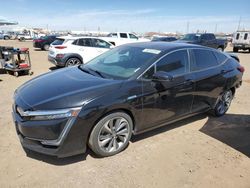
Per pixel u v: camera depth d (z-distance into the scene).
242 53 21.94
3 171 2.82
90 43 10.26
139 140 3.69
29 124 2.74
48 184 2.64
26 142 2.90
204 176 2.89
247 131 4.22
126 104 3.07
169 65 3.67
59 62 9.68
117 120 3.13
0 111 4.66
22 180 2.69
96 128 2.93
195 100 4.08
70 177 2.76
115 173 2.87
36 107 2.74
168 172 2.94
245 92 6.92
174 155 3.32
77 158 3.12
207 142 3.75
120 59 3.87
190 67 3.97
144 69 3.36
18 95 3.18
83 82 3.19
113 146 3.18
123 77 3.32
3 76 8.36
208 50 4.46
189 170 3.00
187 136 3.92
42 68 10.78
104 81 3.21
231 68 4.80
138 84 3.23
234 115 5.00
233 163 3.20
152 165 3.06
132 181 2.74
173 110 3.76
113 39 15.76
